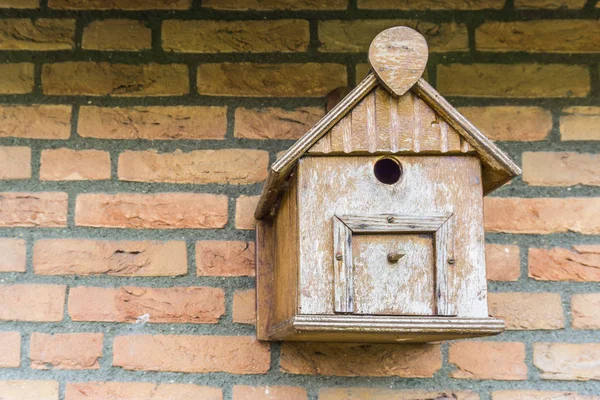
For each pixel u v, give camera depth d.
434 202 1.19
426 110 1.21
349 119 1.20
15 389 1.42
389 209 1.19
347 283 1.15
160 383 1.43
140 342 1.44
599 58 1.56
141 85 1.53
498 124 1.54
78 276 1.46
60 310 1.45
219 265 1.48
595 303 1.47
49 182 1.50
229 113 1.53
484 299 1.17
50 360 1.43
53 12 1.55
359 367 1.45
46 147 1.51
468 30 1.57
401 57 1.19
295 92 1.54
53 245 1.47
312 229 1.17
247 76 1.54
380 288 1.16
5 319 1.44
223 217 1.50
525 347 1.46
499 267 1.49
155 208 1.50
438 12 1.57
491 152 1.19
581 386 1.45
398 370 1.45
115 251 1.48
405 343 1.46
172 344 1.45
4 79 1.52
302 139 1.18
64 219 1.48
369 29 1.56
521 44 1.56
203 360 1.44
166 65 1.54
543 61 1.56
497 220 1.50
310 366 1.45
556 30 1.57
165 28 1.55
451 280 1.16
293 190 1.23
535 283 1.48
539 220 1.50
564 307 1.47
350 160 1.20
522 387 1.45
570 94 1.55
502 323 1.14
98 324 1.45
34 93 1.52
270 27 1.56
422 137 1.20
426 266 1.17
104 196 1.49
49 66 1.53
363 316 1.13
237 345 1.45
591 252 1.49
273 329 1.34
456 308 1.16
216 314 1.46
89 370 1.43
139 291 1.46
